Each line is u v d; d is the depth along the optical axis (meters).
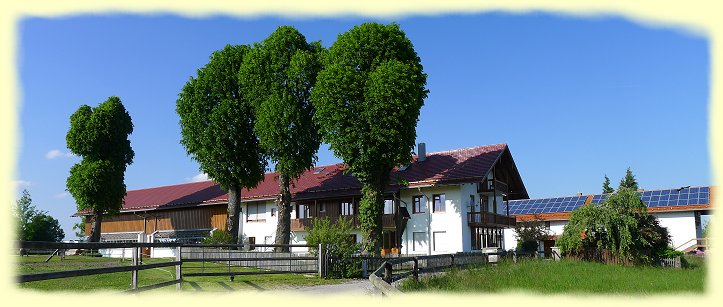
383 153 32.72
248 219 51.81
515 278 20.06
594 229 34.62
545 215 57.41
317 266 23.25
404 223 42.41
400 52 34.81
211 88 42.97
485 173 39.88
